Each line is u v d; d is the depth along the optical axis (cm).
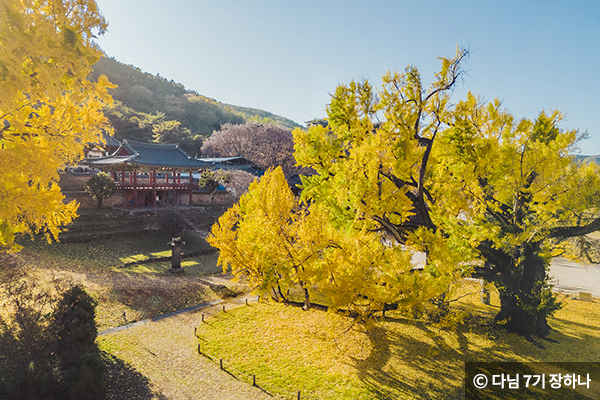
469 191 1181
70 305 1055
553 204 1106
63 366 927
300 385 1143
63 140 758
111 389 1079
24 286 1044
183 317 1736
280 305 1898
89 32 640
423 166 1045
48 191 819
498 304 1856
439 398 1059
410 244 1024
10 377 796
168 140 7581
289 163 6272
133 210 3394
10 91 539
